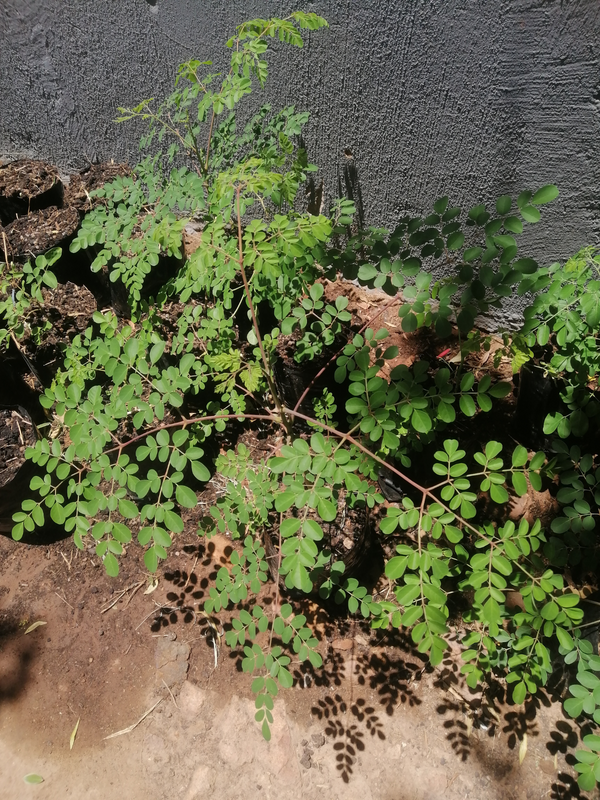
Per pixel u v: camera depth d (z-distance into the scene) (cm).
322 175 308
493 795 196
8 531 264
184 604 245
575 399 168
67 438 255
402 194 290
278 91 292
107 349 163
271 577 244
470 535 236
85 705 225
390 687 220
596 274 192
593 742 121
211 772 208
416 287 144
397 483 248
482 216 139
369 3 237
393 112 264
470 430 254
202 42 303
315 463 131
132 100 354
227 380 197
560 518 154
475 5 216
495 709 212
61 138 400
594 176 235
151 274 295
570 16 203
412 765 204
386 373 250
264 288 191
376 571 243
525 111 233
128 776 209
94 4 316
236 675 227
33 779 211
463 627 228
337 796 199
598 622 154
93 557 260
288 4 260
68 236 303
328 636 231
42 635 242
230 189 169
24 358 286
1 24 348
